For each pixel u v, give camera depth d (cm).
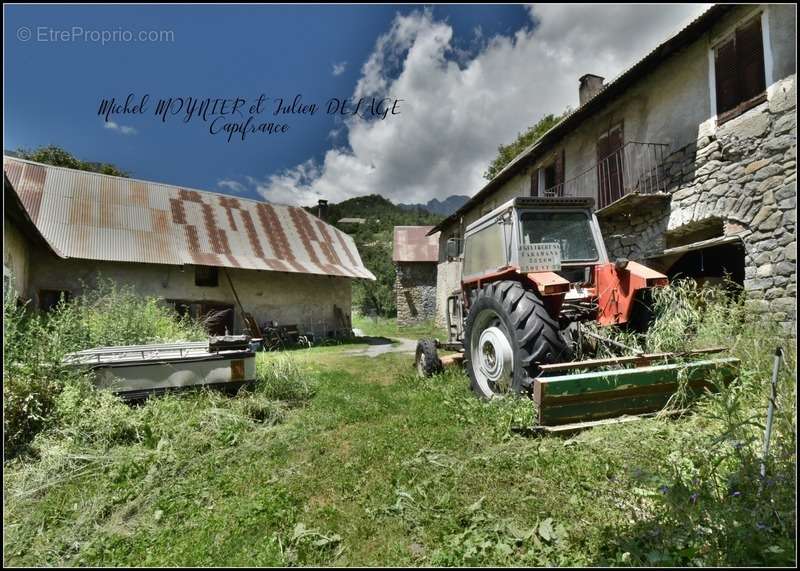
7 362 276
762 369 264
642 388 247
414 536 161
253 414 317
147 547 160
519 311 286
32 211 870
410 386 413
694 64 517
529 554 143
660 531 143
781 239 406
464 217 1372
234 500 192
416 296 1844
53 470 218
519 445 227
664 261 591
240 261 1047
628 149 636
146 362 317
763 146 427
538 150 878
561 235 355
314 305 1261
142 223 1007
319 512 178
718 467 178
